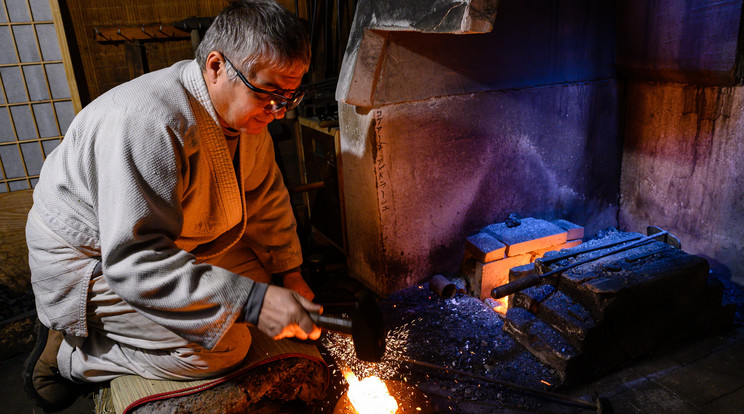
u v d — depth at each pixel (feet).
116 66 12.06
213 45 5.34
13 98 11.12
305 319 5.24
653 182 11.63
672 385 8.05
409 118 9.68
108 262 5.20
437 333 9.44
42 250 6.02
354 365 8.67
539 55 10.53
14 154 11.45
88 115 5.45
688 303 8.85
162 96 5.44
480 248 10.25
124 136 5.16
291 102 5.55
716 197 10.32
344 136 10.61
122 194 5.12
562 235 10.77
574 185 11.94
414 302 10.39
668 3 9.91
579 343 8.03
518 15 10.00
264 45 5.04
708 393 7.84
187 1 12.31
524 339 8.80
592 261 9.18
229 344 6.42
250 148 6.78
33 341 10.11
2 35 10.65
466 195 10.78
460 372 8.33
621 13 10.93
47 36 11.04
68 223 5.78
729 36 9.09
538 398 7.85
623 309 8.16
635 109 11.64
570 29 10.64
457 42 9.60
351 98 9.11
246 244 8.22
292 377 6.98
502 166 10.93
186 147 5.54
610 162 12.19
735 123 9.65
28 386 7.65
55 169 5.79
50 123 11.61
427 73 9.58
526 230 10.85
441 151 10.19
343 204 11.49
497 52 10.07
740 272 10.22
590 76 11.30
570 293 8.64
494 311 9.98
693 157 10.59
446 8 7.25
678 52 10.00
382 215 10.05
